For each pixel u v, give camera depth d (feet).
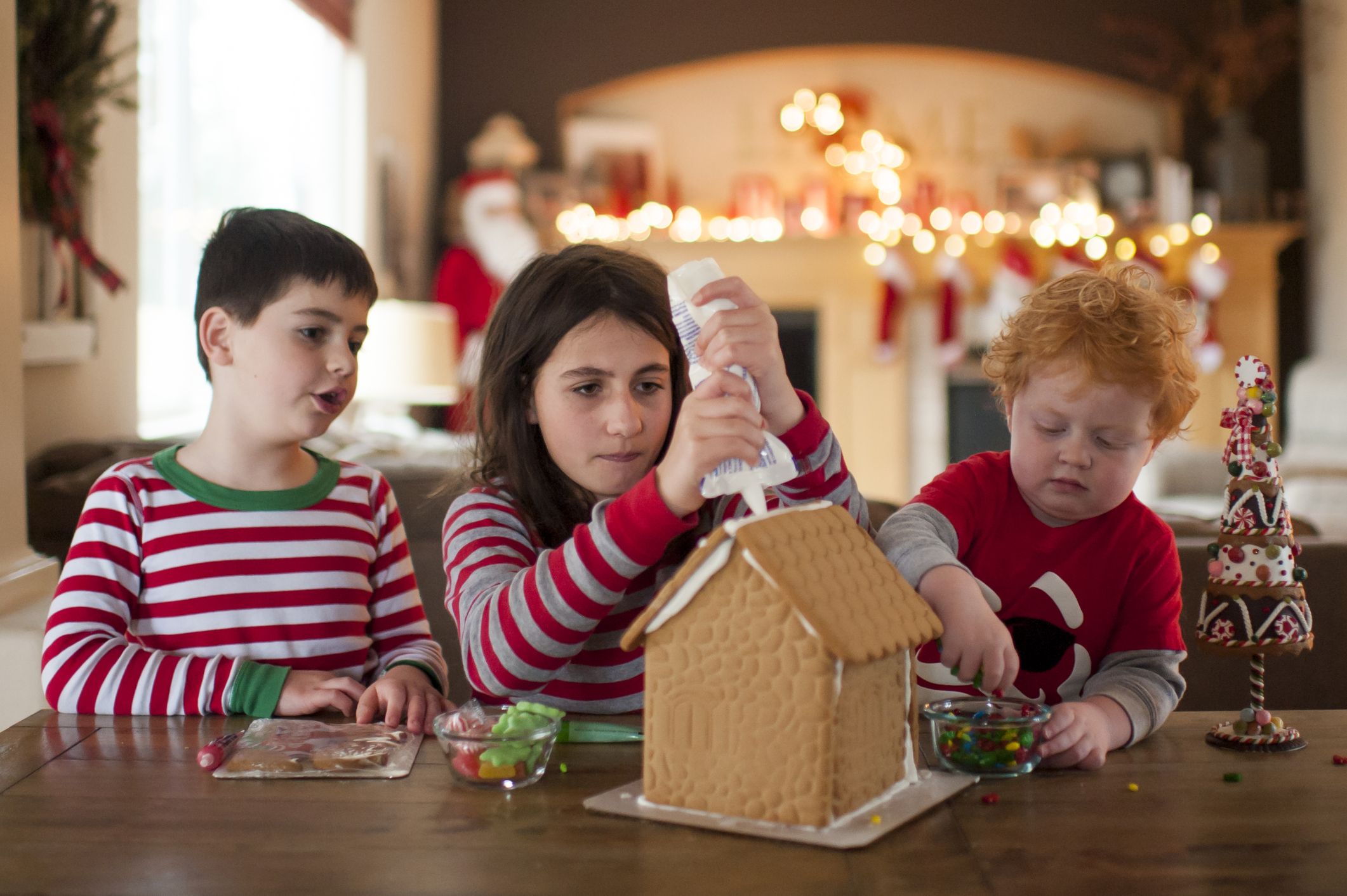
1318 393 15.38
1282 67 19.27
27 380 7.97
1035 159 19.90
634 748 2.70
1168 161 19.44
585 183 19.58
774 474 2.41
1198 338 17.46
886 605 2.30
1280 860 2.06
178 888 1.93
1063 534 3.44
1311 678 5.59
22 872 2.00
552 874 1.98
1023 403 3.21
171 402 11.16
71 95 7.53
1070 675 3.39
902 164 19.93
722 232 19.62
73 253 8.26
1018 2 19.80
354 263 3.97
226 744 2.65
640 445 3.12
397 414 15.02
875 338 19.30
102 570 3.85
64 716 3.07
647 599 3.33
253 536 4.02
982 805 2.32
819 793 2.13
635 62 19.95
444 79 19.86
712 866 2.01
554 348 3.14
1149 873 2.00
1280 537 2.72
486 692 2.95
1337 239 17.93
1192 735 2.84
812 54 20.01
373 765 2.55
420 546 6.66
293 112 14.53
